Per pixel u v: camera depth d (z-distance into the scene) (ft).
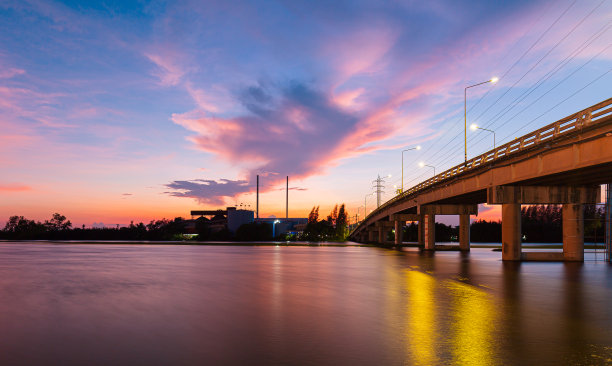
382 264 133.69
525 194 150.20
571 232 149.28
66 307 54.49
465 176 180.24
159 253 186.29
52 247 249.14
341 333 40.68
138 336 39.45
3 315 49.42
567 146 109.81
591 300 62.08
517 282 85.25
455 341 37.88
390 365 31.07
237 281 83.41
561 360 32.58
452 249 263.70
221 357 32.94
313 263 134.82
